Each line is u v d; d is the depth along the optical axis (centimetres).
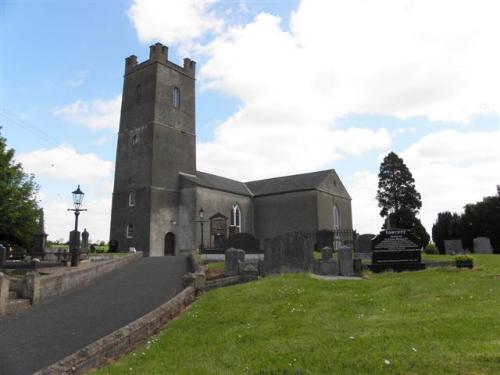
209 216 4531
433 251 3172
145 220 4238
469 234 4741
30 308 1435
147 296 1576
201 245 3812
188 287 1475
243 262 2008
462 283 1310
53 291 1631
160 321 1097
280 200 5056
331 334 847
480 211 4703
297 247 1945
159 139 4478
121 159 4647
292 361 702
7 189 2809
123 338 890
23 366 847
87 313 1333
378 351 704
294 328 930
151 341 935
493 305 1012
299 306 1138
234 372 680
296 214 4900
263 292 1325
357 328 880
